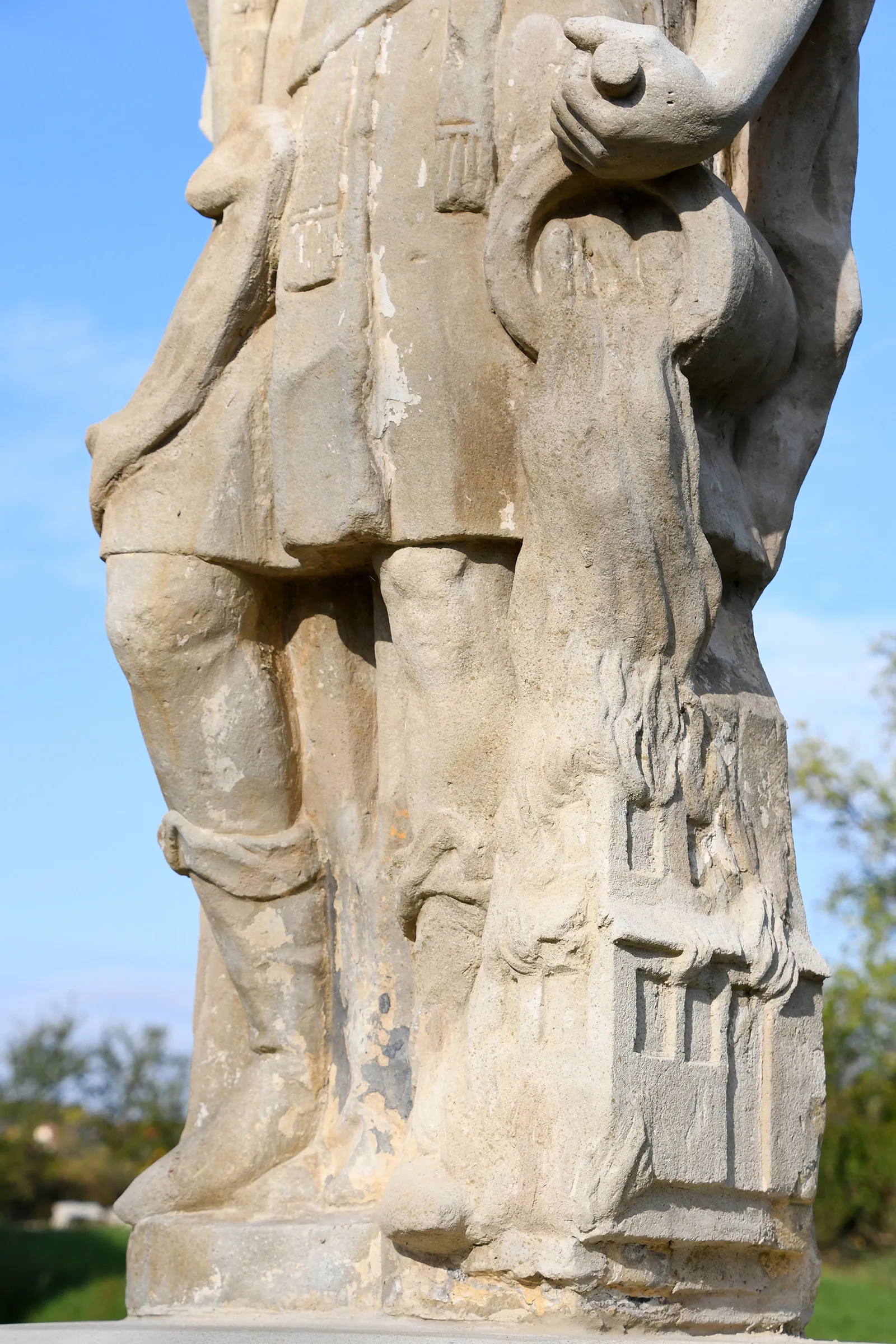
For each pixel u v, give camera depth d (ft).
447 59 9.95
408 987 10.84
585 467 9.37
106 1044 86.38
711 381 10.07
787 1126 9.80
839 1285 43.50
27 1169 79.61
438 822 9.87
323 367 10.16
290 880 11.35
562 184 9.65
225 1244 10.49
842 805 53.36
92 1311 46.85
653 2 10.30
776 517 11.02
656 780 9.42
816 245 11.21
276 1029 11.34
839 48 11.27
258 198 10.75
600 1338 8.64
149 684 11.22
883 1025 51.21
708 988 9.46
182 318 11.11
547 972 9.14
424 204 9.95
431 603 10.00
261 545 11.04
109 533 11.34
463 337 9.85
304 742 11.60
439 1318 9.35
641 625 9.48
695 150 9.23
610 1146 8.79
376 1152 10.70
